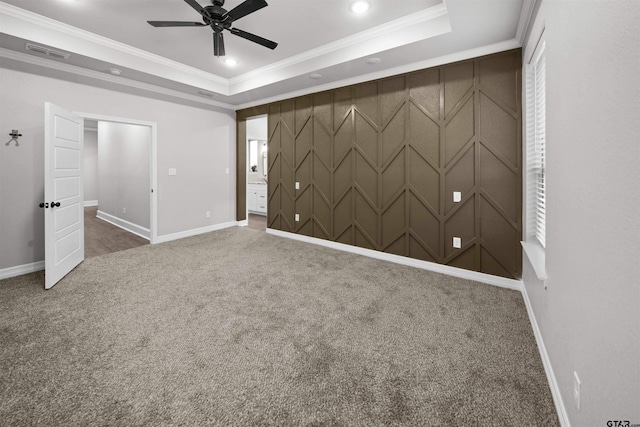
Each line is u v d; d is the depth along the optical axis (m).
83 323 2.17
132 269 3.38
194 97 4.95
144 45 3.50
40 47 2.98
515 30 2.59
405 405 1.43
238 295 2.69
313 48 3.52
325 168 4.36
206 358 1.78
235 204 5.98
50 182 2.85
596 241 0.99
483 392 1.51
